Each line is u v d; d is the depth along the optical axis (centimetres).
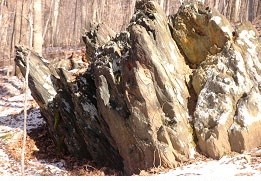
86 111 1396
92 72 1416
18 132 1761
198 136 1137
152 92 1173
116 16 4759
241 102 1119
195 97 1214
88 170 1389
